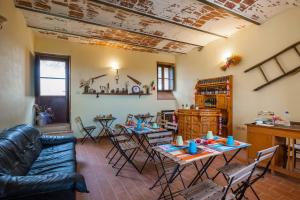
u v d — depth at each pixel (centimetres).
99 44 589
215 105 548
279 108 401
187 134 537
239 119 488
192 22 431
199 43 583
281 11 390
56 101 557
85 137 570
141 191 258
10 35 287
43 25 438
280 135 302
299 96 368
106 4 341
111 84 618
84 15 392
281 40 396
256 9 376
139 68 669
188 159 191
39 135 340
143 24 441
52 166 248
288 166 295
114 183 282
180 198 241
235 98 498
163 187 267
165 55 721
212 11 383
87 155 419
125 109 642
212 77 570
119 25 445
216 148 227
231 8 366
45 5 349
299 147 306
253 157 342
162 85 728
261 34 433
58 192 157
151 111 690
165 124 452
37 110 510
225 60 524
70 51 559
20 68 346
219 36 518
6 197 144
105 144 520
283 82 395
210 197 171
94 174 315
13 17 309
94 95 592
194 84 643
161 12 382
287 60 387
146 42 571
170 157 197
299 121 368
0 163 177
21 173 209
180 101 713
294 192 253
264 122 347
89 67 585
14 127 276
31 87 463
